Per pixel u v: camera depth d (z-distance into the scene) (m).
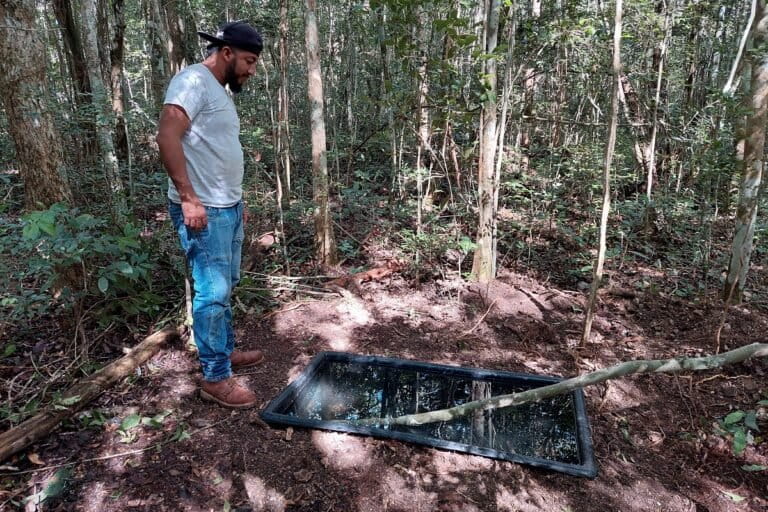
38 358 2.72
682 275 4.34
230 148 2.24
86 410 2.30
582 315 3.53
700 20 6.04
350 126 7.40
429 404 2.59
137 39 12.42
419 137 3.97
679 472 2.10
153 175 4.64
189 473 1.98
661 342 3.16
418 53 3.77
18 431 2.06
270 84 5.73
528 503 1.90
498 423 2.42
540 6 6.17
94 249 2.49
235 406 2.37
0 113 5.00
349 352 2.98
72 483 1.91
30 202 2.96
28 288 3.33
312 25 3.75
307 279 3.92
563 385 1.61
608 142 2.72
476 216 4.62
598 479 2.02
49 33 5.63
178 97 2.04
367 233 4.91
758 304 3.64
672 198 5.28
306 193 5.96
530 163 6.60
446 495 1.92
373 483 1.97
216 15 7.84
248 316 3.34
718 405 2.52
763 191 5.00
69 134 3.99
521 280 4.09
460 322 3.39
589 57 5.23
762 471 2.09
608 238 4.93
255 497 1.89
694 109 5.54
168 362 2.75
